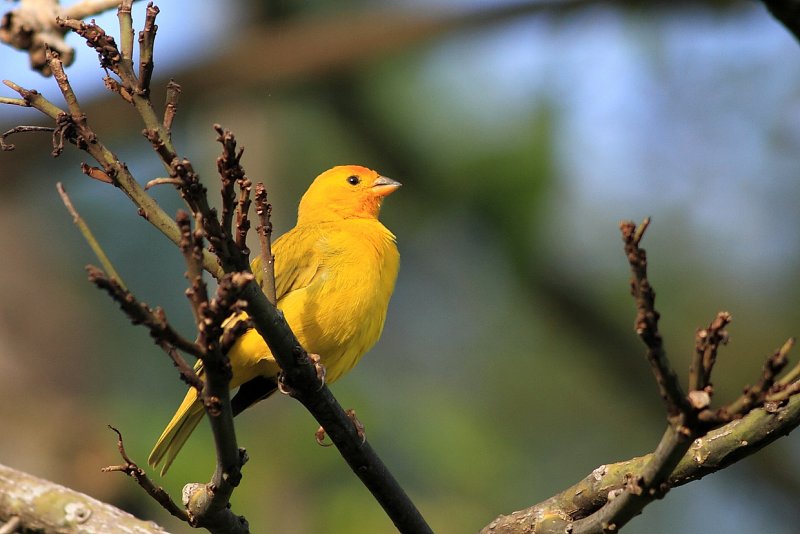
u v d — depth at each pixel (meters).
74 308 13.52
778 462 13.16
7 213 13.76
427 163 13.43
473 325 13.55
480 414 12.59
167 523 11.04
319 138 13.52
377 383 12.48
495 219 13.27
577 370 13.27
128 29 5.38
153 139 5.15
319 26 13.13
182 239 4.79
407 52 13.11
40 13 7.12
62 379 12.81
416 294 13.76
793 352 12.99
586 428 13.02
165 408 11.89
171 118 5.23
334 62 13.02
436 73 13.36
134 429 11.35
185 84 13.04
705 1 13.02
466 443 11.70
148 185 4.98
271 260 5.78
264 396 8.17
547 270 13.27
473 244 13.74
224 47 13.15
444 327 13.59
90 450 11.45
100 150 5.41
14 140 13.67
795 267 13.24
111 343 13.52
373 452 6.40
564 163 13.30
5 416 11.88
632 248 4.46
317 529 9.99
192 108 13.31
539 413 13.04
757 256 13.35
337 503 10.08
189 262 4.82
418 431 11.65
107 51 5.24
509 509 11.52
